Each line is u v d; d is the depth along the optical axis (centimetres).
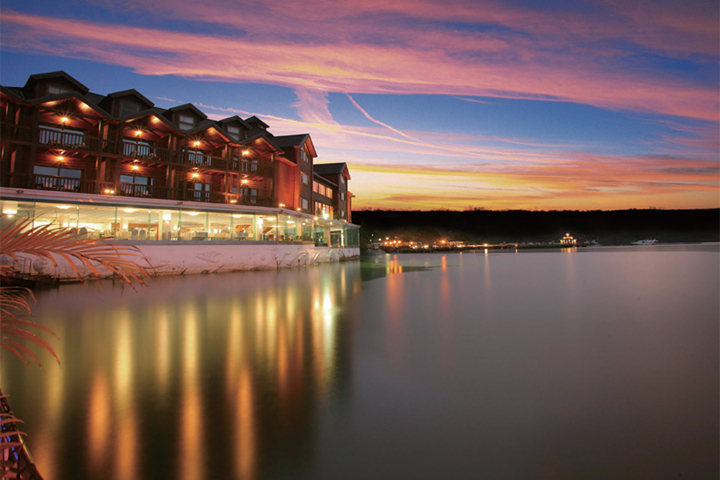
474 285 1834
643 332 798
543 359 615
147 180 2938
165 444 361
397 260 5231
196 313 1071
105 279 2067
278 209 3134
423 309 1135
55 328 873
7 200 1964
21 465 196
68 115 2439
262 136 3300
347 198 5694
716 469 313
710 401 441
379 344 721
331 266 3662
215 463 330
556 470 314
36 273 1831
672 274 2295
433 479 304
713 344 694
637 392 472
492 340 745
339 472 315
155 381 525
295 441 364
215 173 3209
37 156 2452
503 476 307
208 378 537
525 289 1636
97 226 2242
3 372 563
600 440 361
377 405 442
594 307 1133
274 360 621
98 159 2512
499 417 409
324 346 709
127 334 812
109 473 317
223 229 2808
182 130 2978
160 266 2409
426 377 536
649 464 321
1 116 2312
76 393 483
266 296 1450
